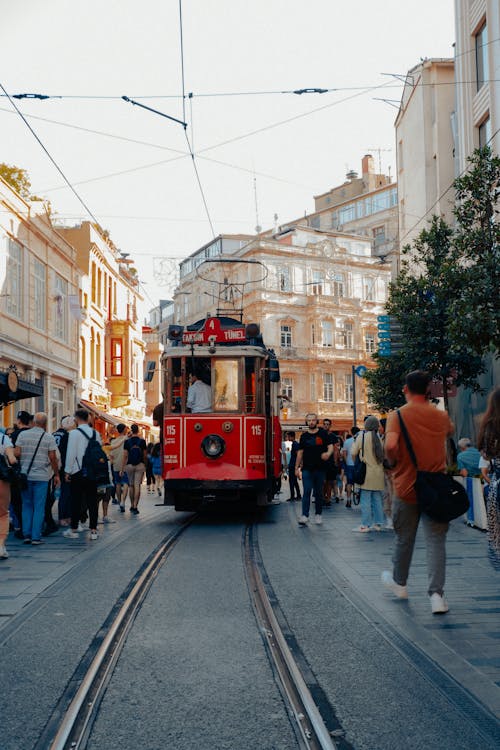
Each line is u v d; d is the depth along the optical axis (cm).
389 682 531
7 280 2680
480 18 2597
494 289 1544
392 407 2697
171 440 1581
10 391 1614
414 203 3772
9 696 506
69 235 4084
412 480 734
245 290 6325
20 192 3600
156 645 626
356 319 6569
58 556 1087
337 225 7594
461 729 447
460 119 2781
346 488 2069
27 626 686
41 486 1215
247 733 442
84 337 3900
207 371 1591
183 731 445
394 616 718
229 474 1542
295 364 6297
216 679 539
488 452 619
